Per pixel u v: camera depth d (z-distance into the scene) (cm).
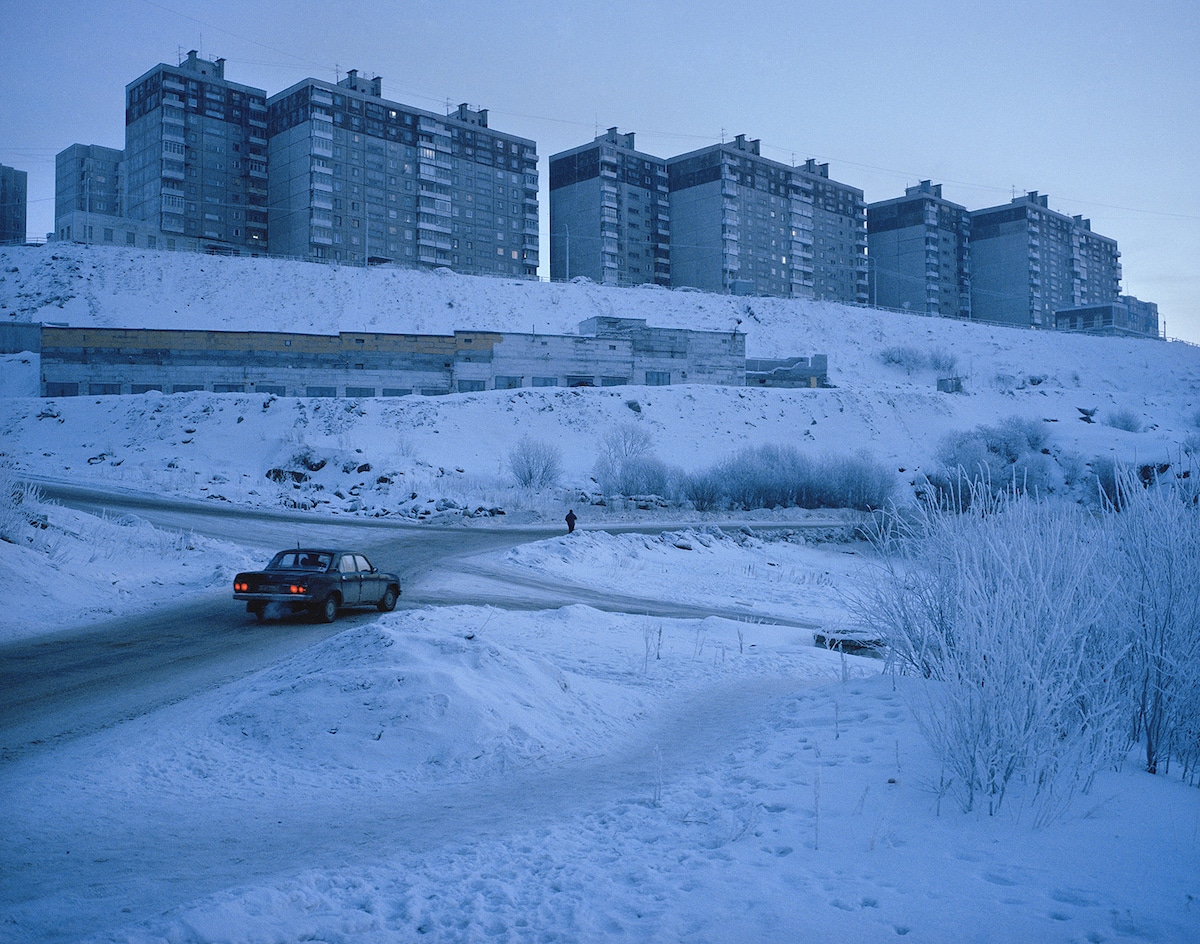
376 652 1050
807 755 755
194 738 886
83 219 11225
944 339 12912
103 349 6488
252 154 13138
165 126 12356
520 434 6353
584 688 1136
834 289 16738
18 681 1196
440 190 13725
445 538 3500
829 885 478
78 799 716
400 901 502
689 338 8238
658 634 1672
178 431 5444
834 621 2311
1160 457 5953
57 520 2509
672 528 4325
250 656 1391
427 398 6538
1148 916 420
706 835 587
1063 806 569
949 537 919
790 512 5416
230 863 583
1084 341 13412
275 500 4269
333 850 614
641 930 440
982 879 475
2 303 8088
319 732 885
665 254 15638
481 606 1975
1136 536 744
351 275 10231
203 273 9469
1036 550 716
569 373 7756
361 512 4272
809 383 8956
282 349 6925
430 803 746
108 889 529
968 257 18488
